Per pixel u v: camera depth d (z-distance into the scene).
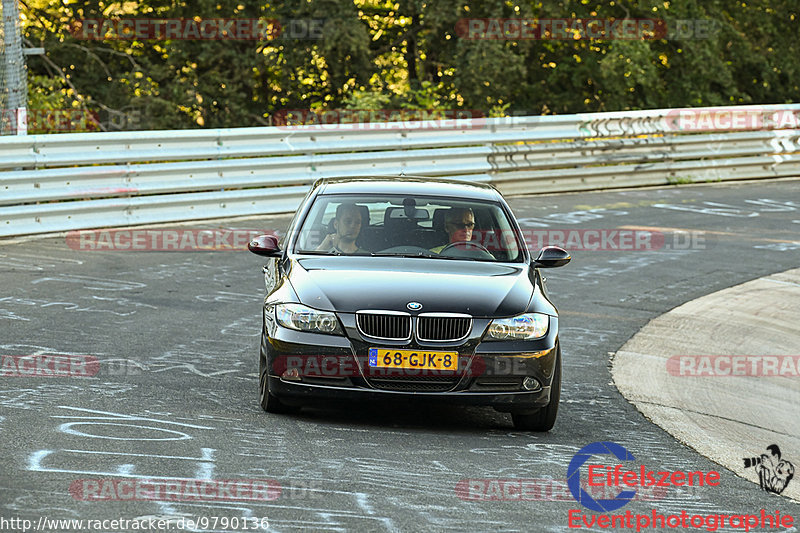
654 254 55.50
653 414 29.19
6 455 19.88
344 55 103.75
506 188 72.44
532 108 113.19
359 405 27.41
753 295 47.75
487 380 24.50
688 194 75.94
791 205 72.88
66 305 37.72
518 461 22.66
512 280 26.62
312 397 24.42
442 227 28.73
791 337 41.16
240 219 59.62
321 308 24.56
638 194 75.19
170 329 35.03
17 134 55.34
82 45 105.12
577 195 73.75
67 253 48.03
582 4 110.62
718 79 112.44
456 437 24.52
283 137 62.72
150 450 20.94
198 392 27.05
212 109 103.69
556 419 27.69
